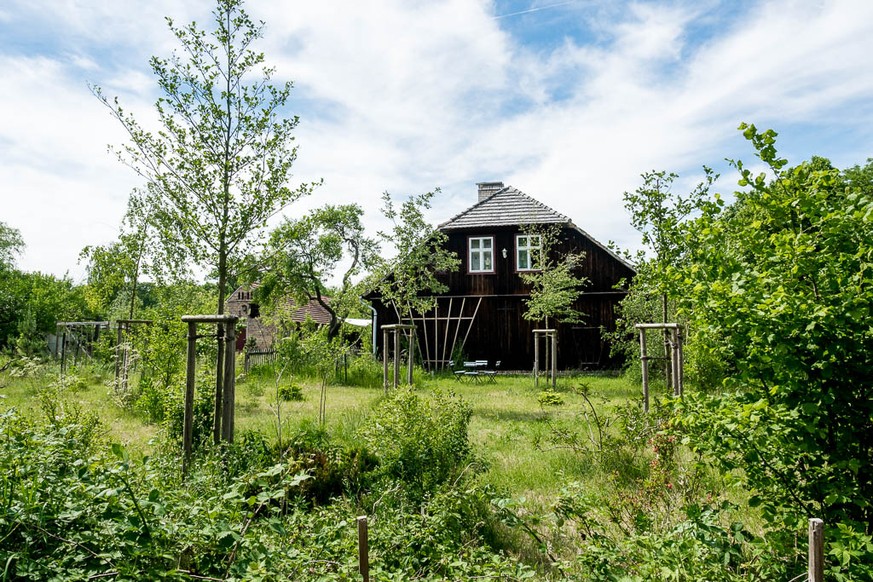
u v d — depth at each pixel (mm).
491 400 14312
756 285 3139
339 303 30438
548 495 6004
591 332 23797
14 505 2912
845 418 3117
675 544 3174
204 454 6297
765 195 3385
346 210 30453
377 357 24797
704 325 3475
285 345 19688
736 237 3588
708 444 3449
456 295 25000
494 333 24641
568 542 4703
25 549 2738
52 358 22453
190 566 3047
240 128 9891
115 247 17359
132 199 16547
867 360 2975
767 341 3090
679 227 3836
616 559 3355
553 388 16547
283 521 4066
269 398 13961
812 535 2475
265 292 27234
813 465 3262
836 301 2947
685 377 12562
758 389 3357
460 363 23375
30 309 29219
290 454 5762
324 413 10492
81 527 2988
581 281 21469
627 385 17062
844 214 2932
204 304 15578
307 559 3193
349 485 5594
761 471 3355
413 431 6125
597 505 3998
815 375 3047
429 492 5297
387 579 3146
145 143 9578
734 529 3252
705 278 3504
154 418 10469
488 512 5109
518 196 25781
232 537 2789
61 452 3773
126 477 2982
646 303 16625
